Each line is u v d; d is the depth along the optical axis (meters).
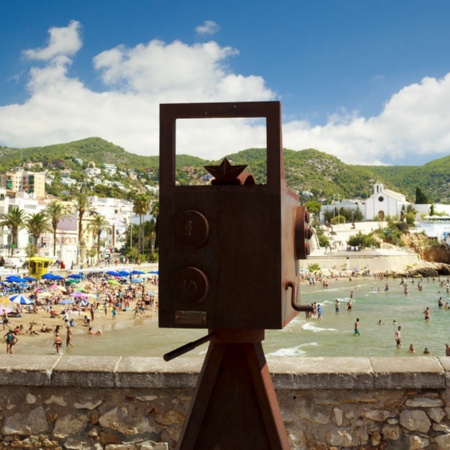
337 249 141.25
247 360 3.05
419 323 53.00
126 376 4.94
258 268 2.83
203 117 2.93
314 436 4.84
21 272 69.81
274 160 2.85
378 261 127.50
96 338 39.78
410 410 4.82
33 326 42.78
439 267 139.75
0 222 79.94
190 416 3.04
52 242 93.69
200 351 32.09
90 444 4.98
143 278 80.75
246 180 3.18
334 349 38.19
